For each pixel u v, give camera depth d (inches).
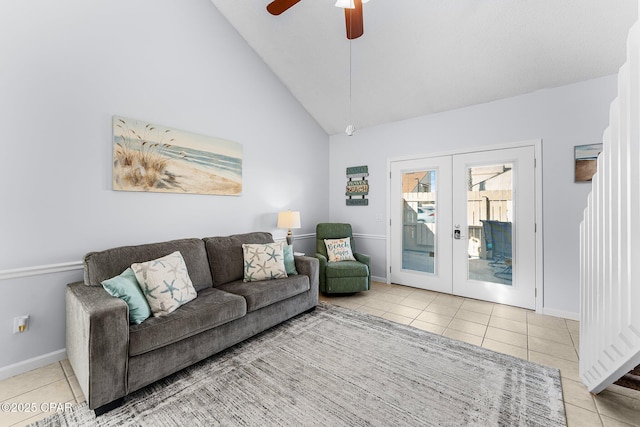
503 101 126.3
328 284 137.5
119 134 93.0
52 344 81.4
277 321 102.5
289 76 149.4
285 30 124.0
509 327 105.2
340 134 184.7
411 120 155.0
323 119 175.5
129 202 96.7
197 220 116.7
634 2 83.0
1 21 72.2
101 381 59.2
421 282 154.3
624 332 51.9
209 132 120.0
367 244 174.4
